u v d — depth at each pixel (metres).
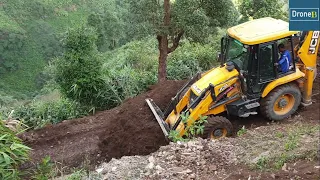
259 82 7.73
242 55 7.73
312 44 8.07
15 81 46.78
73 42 10.66
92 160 8.21
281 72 7.93
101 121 9.68
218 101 7.76
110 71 11.80
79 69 10.62
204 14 10.87
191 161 5.82
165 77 12.07
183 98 8.09
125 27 11.69
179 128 7.57
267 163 5.57
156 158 6.00
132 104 9.54
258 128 7.43
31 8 54.72
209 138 7.54
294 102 8.16
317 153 5.57
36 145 8.88
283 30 7.59
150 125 8.45
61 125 9.60
